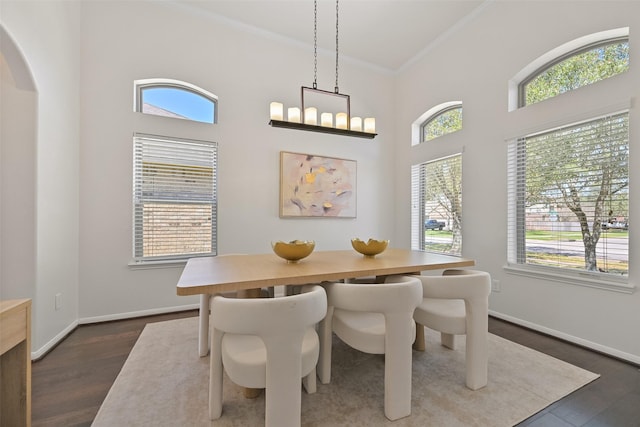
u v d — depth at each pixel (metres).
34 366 1.87
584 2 2.21
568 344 2.24
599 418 1.39
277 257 2.12
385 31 3.38
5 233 1.95
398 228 4.24
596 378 1.74
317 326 1.73
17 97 1.97
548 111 2.43
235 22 3.22
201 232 3.09
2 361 1.18
